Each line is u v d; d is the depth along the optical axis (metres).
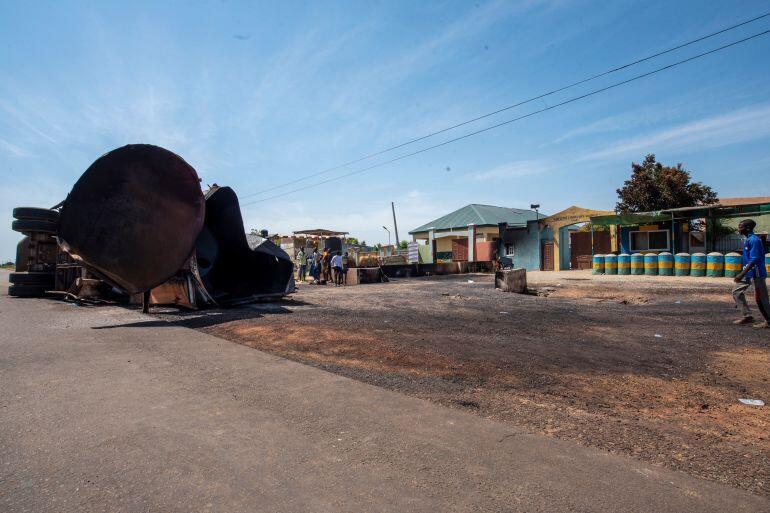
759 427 3.30
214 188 11.19
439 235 45.19
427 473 2.41
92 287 11.24
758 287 7.70
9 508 2.01
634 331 7.36
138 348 5.58
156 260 8.96
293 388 3.94
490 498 2.16
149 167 8.75
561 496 2.18
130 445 2.71
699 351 5.88
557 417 3.41
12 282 13.33
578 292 14.82
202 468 2.44
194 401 3.55
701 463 2.66
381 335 6.70
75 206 8.36
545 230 30.38
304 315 8.88
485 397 3.88
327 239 31.50
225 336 6.72
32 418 3.14
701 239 26.52
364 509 2.05
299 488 2.24
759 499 2.20
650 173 32.81
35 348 5.54
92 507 2.04
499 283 16.08
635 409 3.65
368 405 3.52
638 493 2.23
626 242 27.20
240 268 11.92
